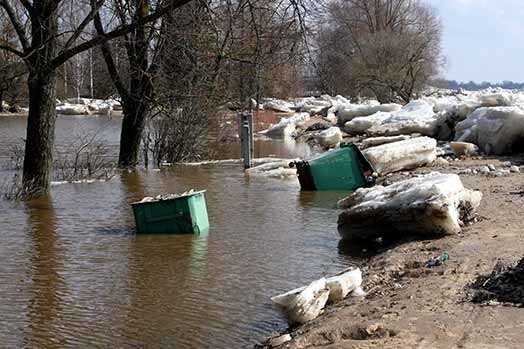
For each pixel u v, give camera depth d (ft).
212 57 72.95
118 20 70.74
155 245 38.04
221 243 38.47
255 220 45.01
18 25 55.88
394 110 120.06
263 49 74.43
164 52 72.08
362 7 191.11
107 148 94.12
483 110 81.71
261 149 101.35
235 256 35.68
